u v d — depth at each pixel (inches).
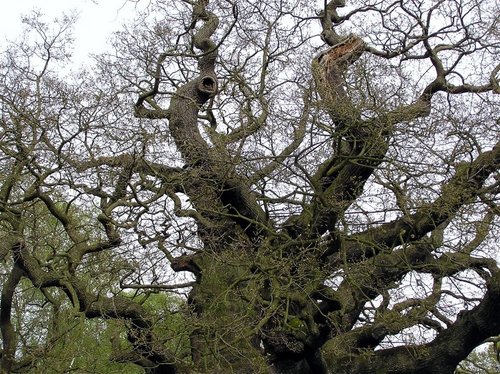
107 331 653.9
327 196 463.5
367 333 499.2
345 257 449.4
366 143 448.5
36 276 495.5
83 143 470.9
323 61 481.4
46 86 481.4
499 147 458.3
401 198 438.9
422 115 466.0
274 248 461.4
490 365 808.9
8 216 479.5
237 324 446.3
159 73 541.6
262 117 476.7
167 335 492.4
